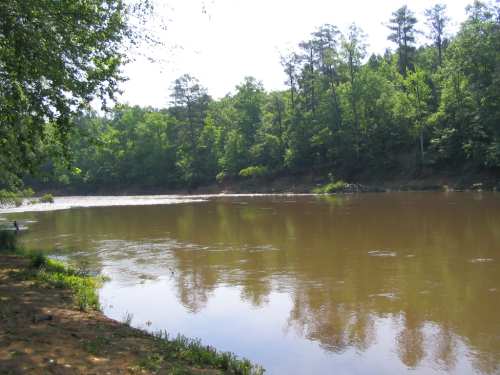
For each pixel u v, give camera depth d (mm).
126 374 5281
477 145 40562
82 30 9820
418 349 7016
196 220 26109
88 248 17391
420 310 8789
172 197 55469
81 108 11109
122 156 78625
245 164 62656
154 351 6297
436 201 30062
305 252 15070
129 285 11391
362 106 51844
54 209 38844
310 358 6789
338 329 7961
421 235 17234
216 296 10219
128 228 23391
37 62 9172
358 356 6840
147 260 14695
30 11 8664
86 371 5297
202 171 69000
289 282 11258
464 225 19047
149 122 78562
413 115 47875
